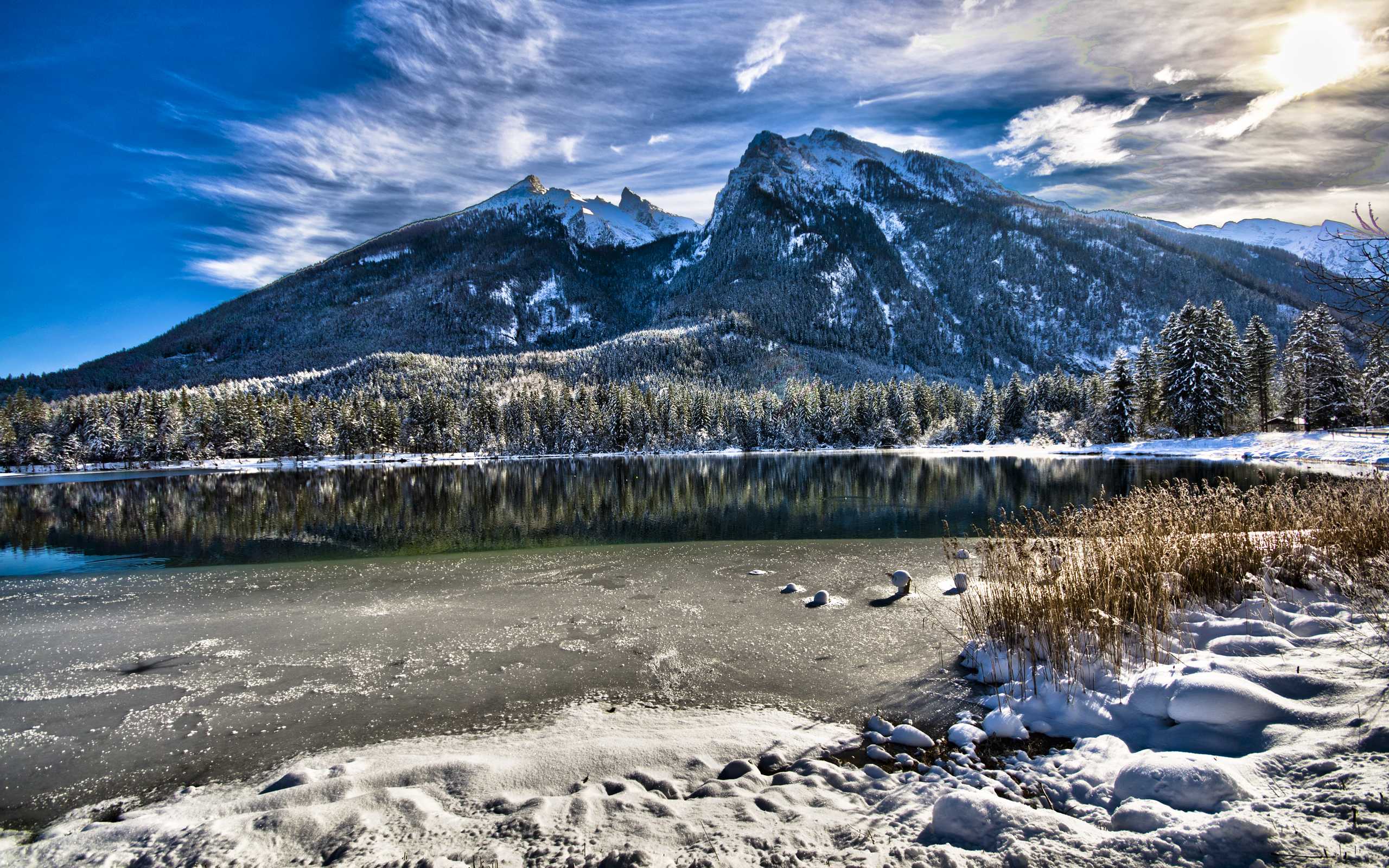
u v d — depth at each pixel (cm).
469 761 424
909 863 262
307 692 604
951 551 1230
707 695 564
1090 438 5100
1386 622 469
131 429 7569
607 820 324
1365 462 2633
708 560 1212
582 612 859
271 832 327
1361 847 225
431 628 805
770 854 280
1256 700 351
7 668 684
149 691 614
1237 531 698
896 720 491
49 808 413
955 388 8856
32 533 2023
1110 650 504
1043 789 334
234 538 1850
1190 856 239
